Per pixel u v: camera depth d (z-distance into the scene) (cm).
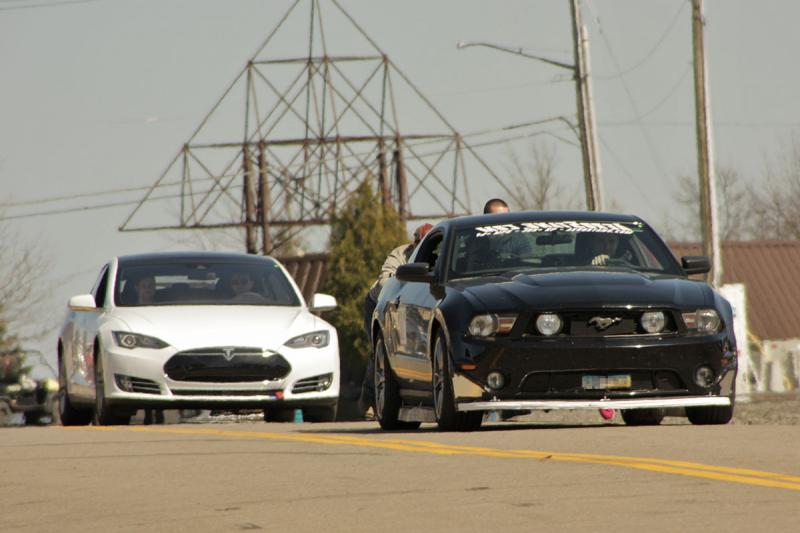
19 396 10294
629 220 4550
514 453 3225
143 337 5397
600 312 3956
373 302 5900
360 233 16475
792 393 9106
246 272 5953
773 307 19150
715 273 11544
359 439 3788
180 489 2725
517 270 4281
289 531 2194
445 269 4341
